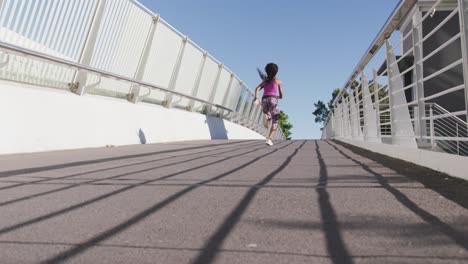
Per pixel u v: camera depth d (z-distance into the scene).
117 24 10.30
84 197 3.63
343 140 13.54
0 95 7.03
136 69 11.72
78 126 8.84
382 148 7.25
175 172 5.17
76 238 2.50
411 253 2.14
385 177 4.48
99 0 9.47
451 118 14.30
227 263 2.07
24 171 5.20
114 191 3.89
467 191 3.56
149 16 11.85
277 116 11.28
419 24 5.24
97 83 9.75
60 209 3.21
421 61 5.23
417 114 5.43
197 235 2.54
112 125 10.12
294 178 4.58
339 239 2.40
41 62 8.23
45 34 8.16
